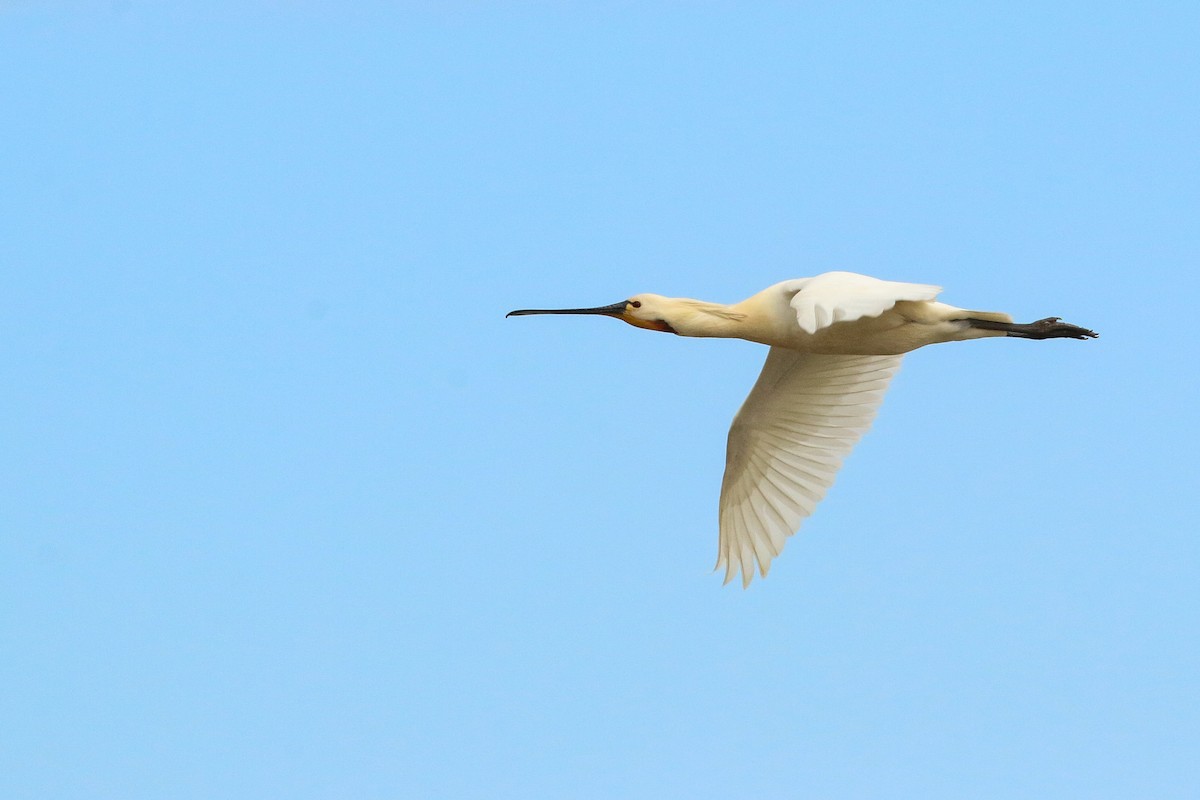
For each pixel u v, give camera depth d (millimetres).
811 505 17516
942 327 14617
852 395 17312
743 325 15594
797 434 17578
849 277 13359
